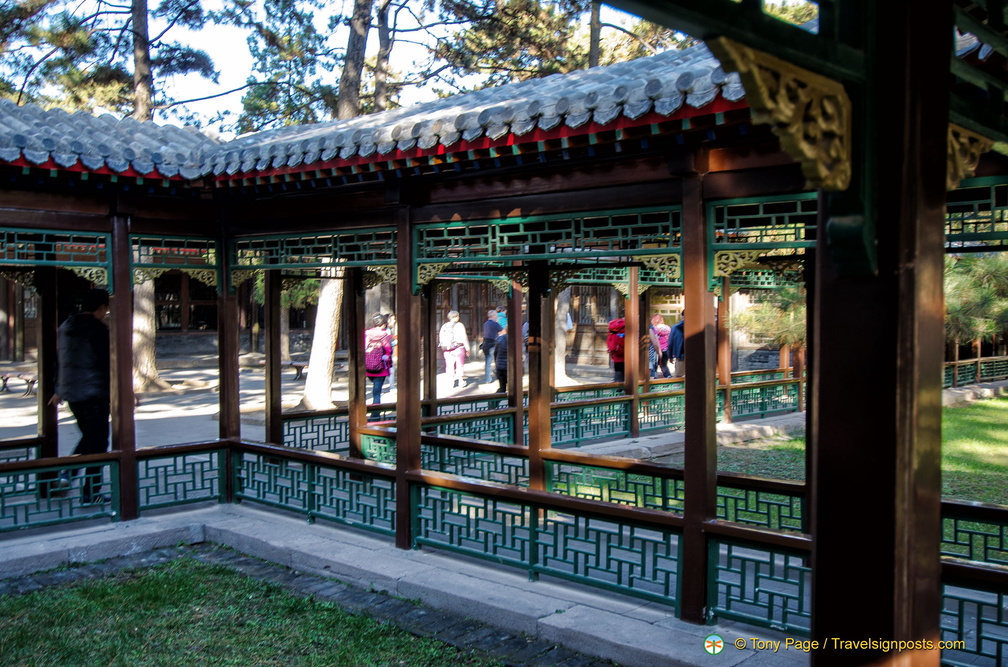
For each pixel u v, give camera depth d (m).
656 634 4.90
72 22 18.25
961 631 4.30
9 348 25.39
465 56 21.23
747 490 6.68
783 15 15.79
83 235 7.31
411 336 6.65
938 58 2.54
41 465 7.05
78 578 6.46
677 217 5.31
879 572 2.46
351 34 16.28
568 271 8.30
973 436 12.44
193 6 19.16
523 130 5.14
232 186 7.17
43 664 4.88
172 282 27.02
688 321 5.04
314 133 8.34
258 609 5.75
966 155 2.93
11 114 7.63
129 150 6.92
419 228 6.60
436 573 6.10
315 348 15.16
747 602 4.91
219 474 8.24
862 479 2.50
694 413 5.03
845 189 2.39
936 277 2.54
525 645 5.12
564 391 12.62
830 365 2.57
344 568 6.38
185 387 19.64
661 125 4.68
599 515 5.54
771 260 7.15
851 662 2.51
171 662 4.92
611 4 1.93
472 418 10.53
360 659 4.94
